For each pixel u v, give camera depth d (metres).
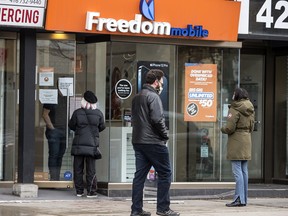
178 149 12.30
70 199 11.18
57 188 12.22
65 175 12.13
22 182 11.23
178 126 12.29
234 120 10.34
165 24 11.62
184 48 12.22
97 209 10.03
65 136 12.14
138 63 11.93
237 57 12.45
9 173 12.27
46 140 12.12
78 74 12.24
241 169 10.67
